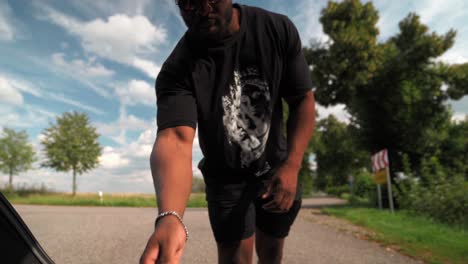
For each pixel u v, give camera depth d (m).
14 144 30.86
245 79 1.77
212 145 1.86
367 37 20.16
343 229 6.35
